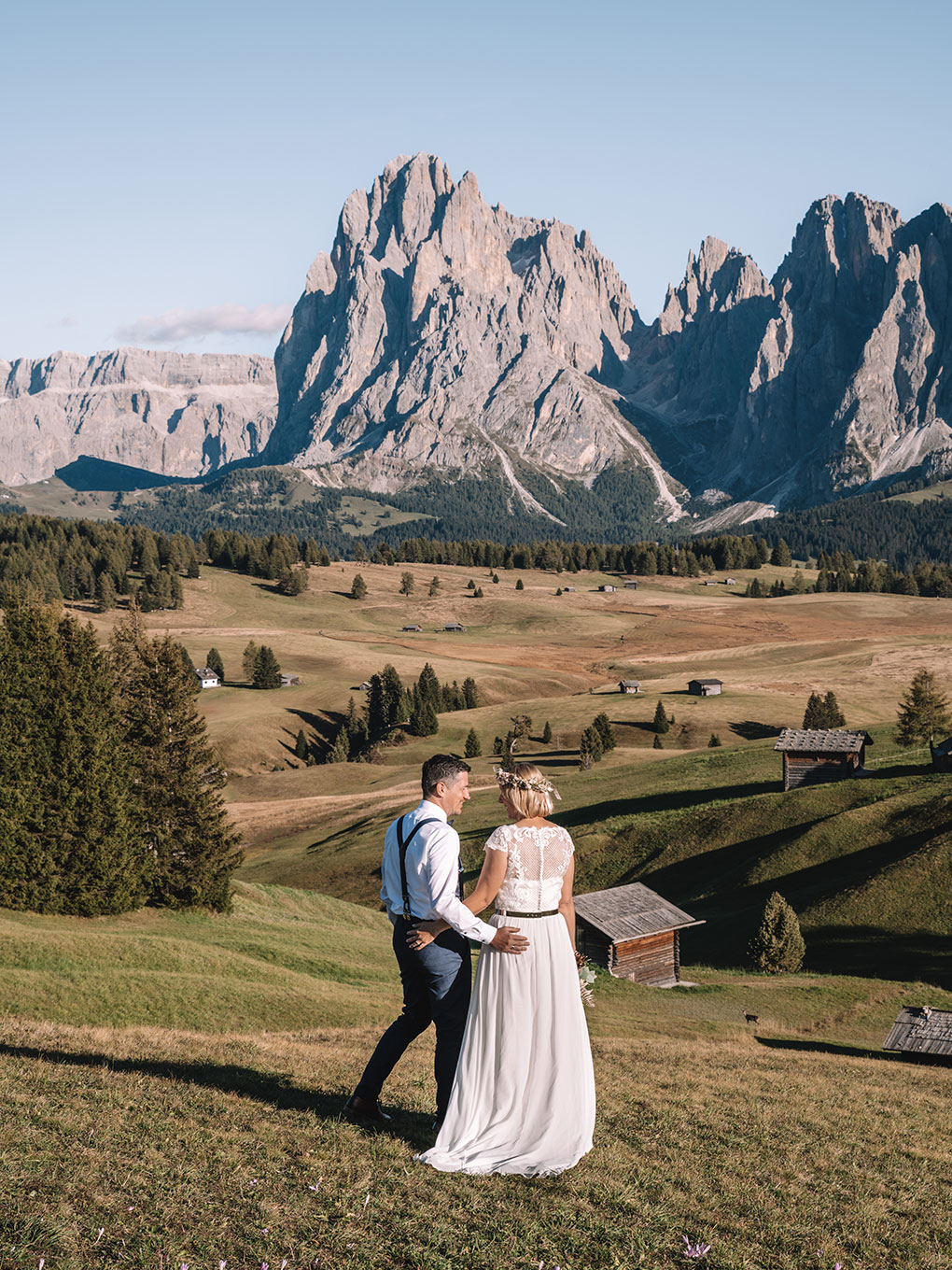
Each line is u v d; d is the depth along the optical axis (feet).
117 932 114.42
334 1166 22.58
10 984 85.30
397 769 415.64
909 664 518.78
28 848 119.03
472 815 292.20
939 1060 96.84
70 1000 84.64
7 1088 28.17
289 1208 19.98
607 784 293.64
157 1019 84.79
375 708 499.10
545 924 23.59
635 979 145.89
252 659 588.09
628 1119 31.81
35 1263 16.49
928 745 297.94
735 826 221.87
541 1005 23.39
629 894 156.97
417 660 629.92
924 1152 33.63
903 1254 21.86
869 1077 63.46
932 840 183.32
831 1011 130.93
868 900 172.76
